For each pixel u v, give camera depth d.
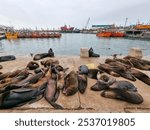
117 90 4.14
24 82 4.69
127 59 7.91
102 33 65.75
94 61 8.23
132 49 9.43
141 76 5.52
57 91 4.38
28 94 3.91
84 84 4.69
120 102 3.95
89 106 3.76
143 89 4.75
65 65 7.28
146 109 3.68
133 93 4.00
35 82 4.79
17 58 8.98
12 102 3.64
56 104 3.78
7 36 54.50
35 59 8.45
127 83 4.55
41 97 4.07
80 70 5.88
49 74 5.29
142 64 7.17
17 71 5.53
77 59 8.73
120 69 6.00
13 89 4.04
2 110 3.60
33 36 59.34
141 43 40.44
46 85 4.45
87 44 39.28
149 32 52.34
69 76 4.94
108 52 25.56
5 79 4.93
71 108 3.68
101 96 4.23
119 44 38.44
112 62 7.23
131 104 3.86
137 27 63.91
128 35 61.19
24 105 3.77
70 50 28.52
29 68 6.48
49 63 7.16
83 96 4.22
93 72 5.72
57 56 9.80
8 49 31.05
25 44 40.12
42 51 28.28
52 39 57.53
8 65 7.28
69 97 4.15
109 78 5.11
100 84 4.67
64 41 49.38
